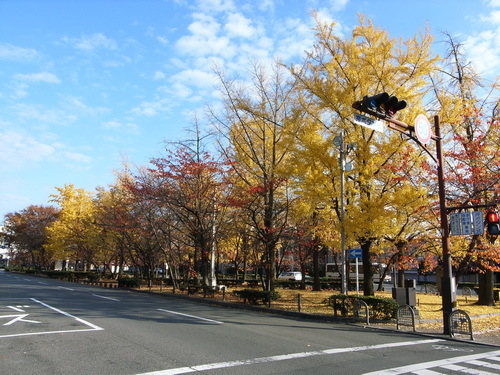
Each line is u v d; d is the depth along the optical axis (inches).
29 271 2578.7
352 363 275.4
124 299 771.4
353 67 591.8
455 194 598.9
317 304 683.4
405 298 555.8
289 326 459.8
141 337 352.8
